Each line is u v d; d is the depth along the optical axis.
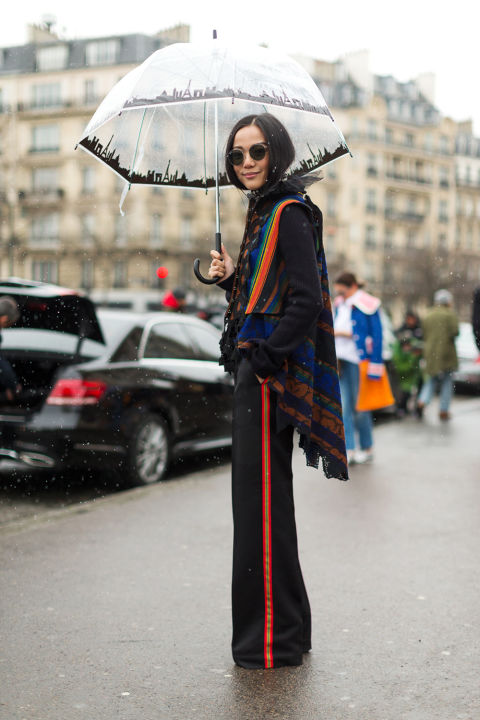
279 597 3.01
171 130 3.60
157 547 4.77
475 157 99.81
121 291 64.31
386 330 12.37
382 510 5.71
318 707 2.73
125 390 6.72
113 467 6.65
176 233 65.50
